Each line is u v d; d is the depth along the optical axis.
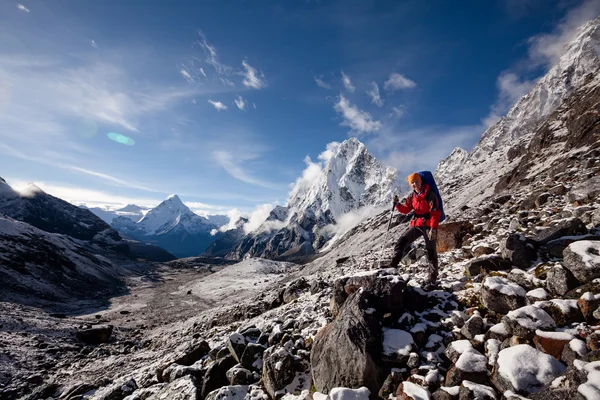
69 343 20.28
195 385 5.59
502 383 3.05
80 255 88.62
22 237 68.75
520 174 28.27
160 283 103.19
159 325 34.16
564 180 11.91
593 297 3.48
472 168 84.69
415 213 6.40
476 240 8.99
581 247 4.18
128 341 23.33
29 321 22.25
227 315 16.64
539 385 2.88
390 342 4.25
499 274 5.14
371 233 60.28
